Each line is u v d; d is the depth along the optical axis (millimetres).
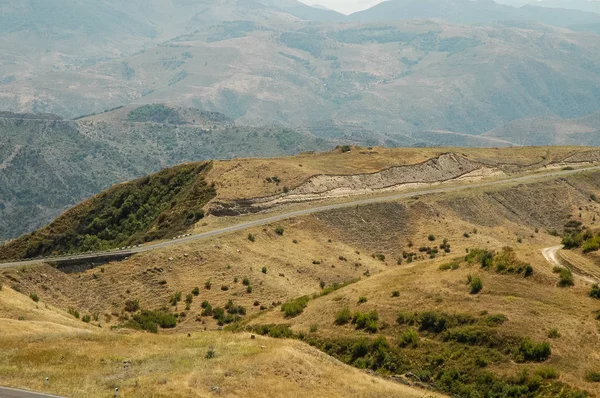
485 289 65125
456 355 55625
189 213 127875
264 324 73250
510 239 140750
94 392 40188
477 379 51969
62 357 46438
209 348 48875
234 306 89000
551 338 54250
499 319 58062
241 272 100812
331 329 65875
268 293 95438
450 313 61500
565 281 63531
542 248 75438
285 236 121562
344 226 132875
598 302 59344
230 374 43469
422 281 71250
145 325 79250
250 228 119875
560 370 50375
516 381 50344
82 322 71125
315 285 105375
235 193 136250
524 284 64812
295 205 139125
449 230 138000
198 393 40500
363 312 67000
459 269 72312
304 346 51094
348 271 113750
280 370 44906
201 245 107750
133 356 47281
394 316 64688
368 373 53594
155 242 112625
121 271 96938
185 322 84062
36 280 88812
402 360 57188
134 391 40438
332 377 46031
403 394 45406
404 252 129250
